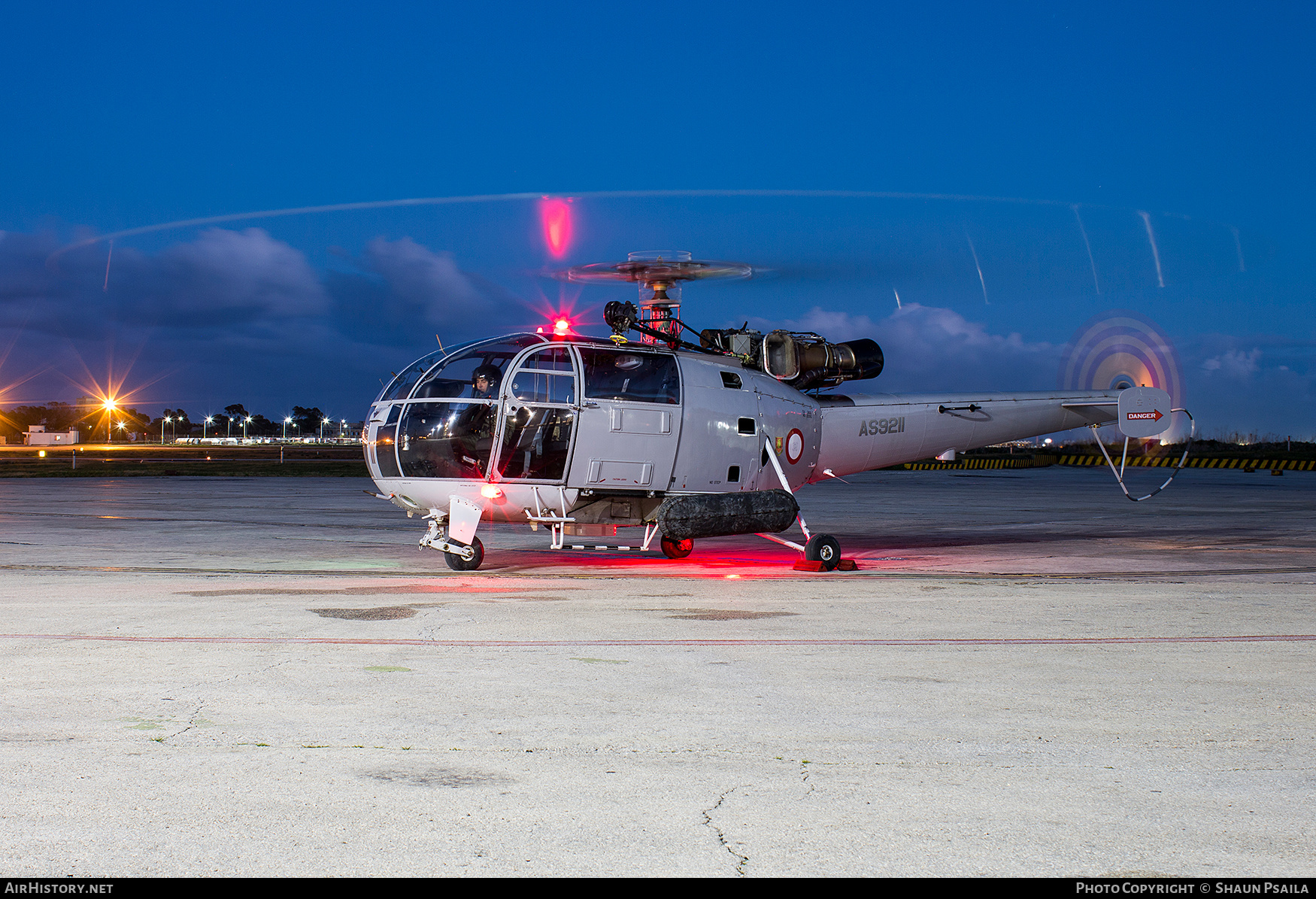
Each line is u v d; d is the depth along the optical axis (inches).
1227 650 245.9
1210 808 136.6
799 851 121.1
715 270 376.2
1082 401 528.7
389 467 410.0
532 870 114.8
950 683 207.8
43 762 150.6
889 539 599.5
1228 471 1904.5
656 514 417.4
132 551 498.3
